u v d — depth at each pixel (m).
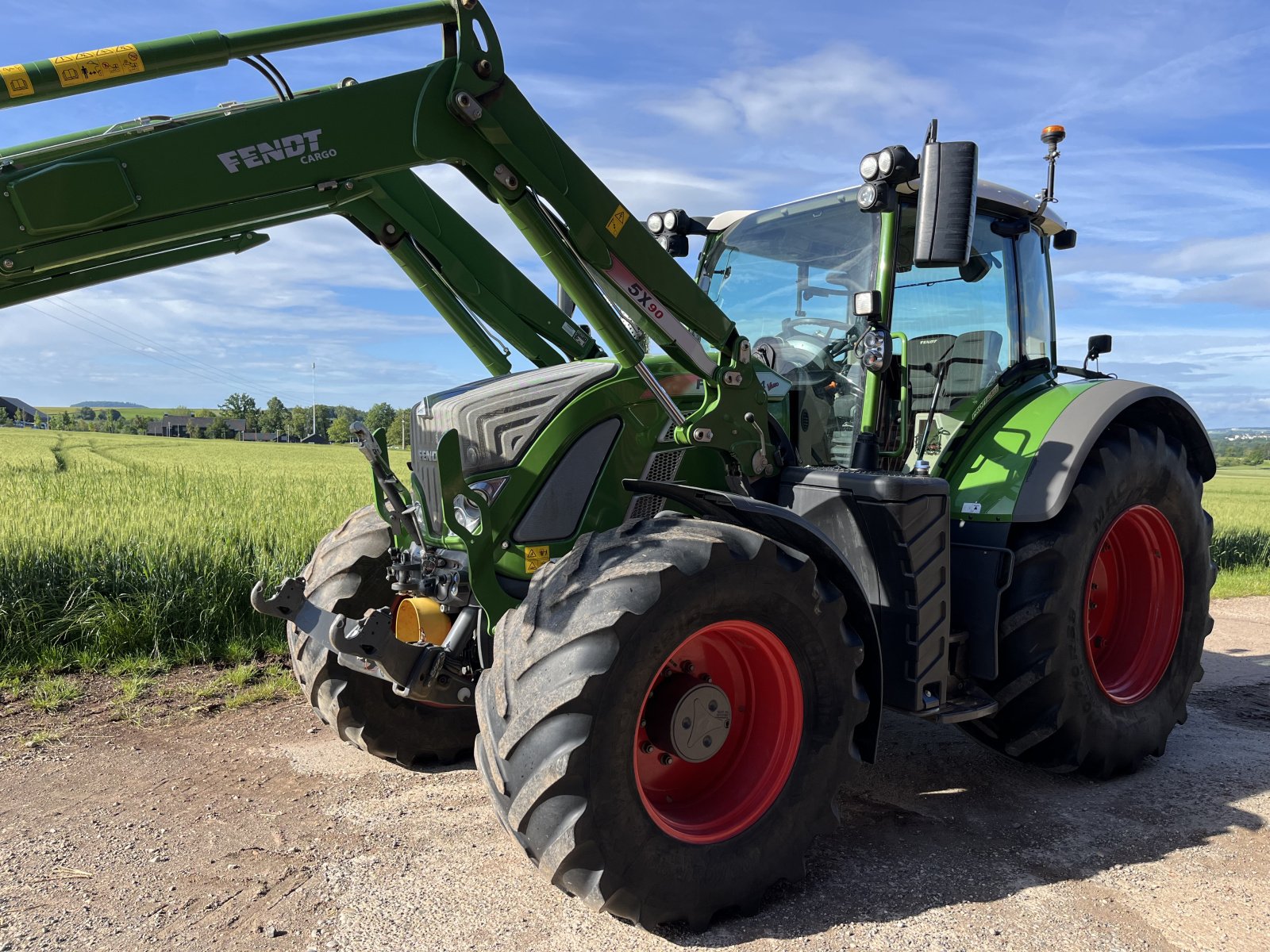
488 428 2.91
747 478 3.17
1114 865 2.82
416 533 3.19
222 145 2.29
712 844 2.45
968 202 2.71
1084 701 3.43
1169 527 3.84
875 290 3.18
